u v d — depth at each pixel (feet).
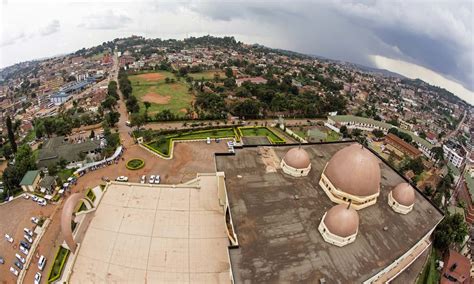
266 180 189.47
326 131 419.74
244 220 156.35
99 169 274.77
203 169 284.00
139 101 509.76
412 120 631.56
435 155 398.21
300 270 130.93
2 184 250.78
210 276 153.17
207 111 446.60
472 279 206.08
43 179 246.27
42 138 373.61
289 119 459.32
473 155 461.78
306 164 193.88
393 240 153.58
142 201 199.21
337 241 144.15
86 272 152.15
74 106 518.37
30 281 166.09
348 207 147.23
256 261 133.59
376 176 167.73
